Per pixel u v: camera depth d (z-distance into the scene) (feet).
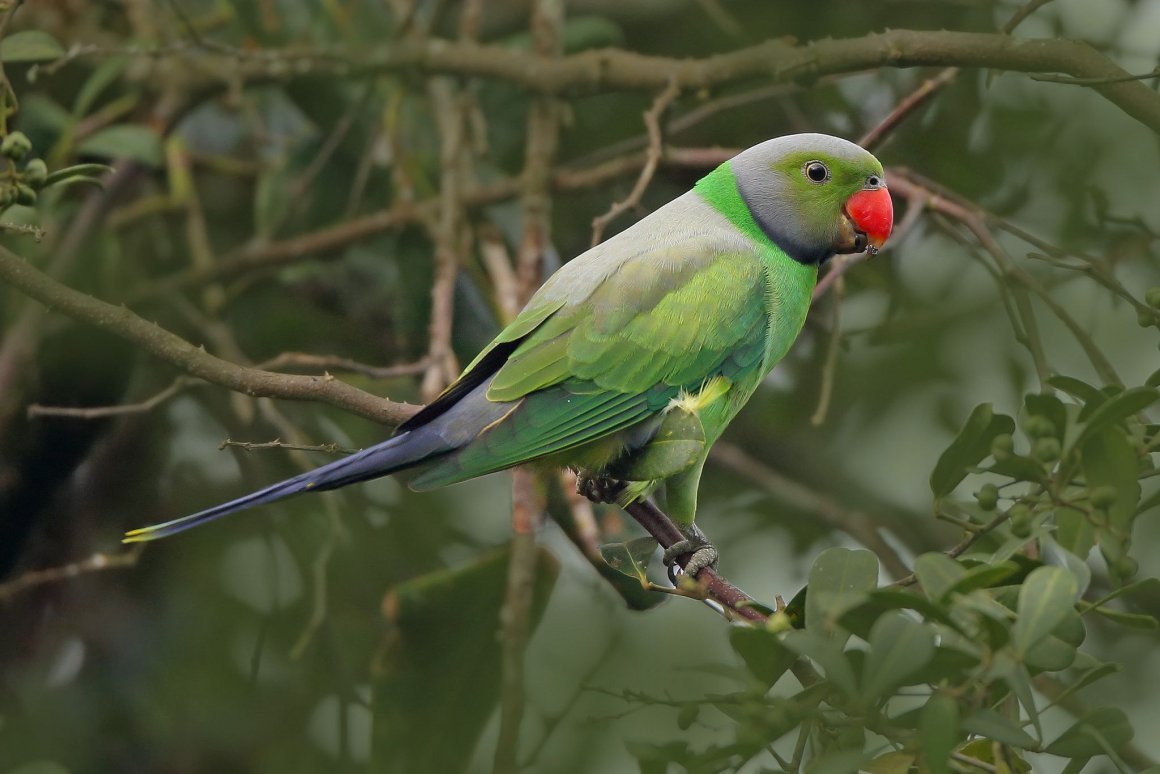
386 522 33.06
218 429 33.76
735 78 26.76
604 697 30.53
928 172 33.09
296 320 33.99
